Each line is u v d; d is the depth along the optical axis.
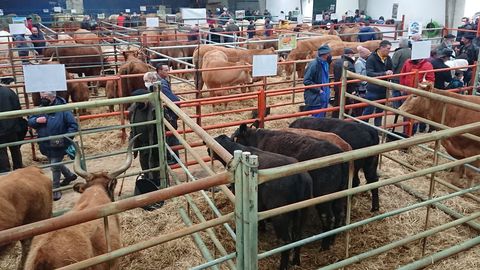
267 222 5.30
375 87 8.33
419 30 13.66
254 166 2.62
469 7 19.92
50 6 31.92
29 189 4.00
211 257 4.39
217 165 7.04
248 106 10.87
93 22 23.44
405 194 5.86
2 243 2.13
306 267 4.41
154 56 12.48
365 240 4.76
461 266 4.22
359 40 16.42
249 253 2.84
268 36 16.69
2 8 30.53
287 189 4.17
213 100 6.75
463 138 5.83
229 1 36.81
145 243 2.62
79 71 13.20
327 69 8.23
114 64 12.90
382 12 25.03
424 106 6.34
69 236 3.04
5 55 16.16
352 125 5.68
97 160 7.66
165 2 36.12
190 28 17.52
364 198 5.76
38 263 2.83
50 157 6.22
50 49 13.07
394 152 7.20
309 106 8.27
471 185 5.94
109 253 2.53
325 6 28.14
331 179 4.66
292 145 4.99
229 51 12.61
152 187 5.55
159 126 5.47
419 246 4.64
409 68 8.46
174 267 4.37
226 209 5.43
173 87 12.53
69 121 6.19
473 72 9.66
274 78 13.94
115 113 7.43
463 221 4.12
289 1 31.89
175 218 5.22
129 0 34.84
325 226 4.79
